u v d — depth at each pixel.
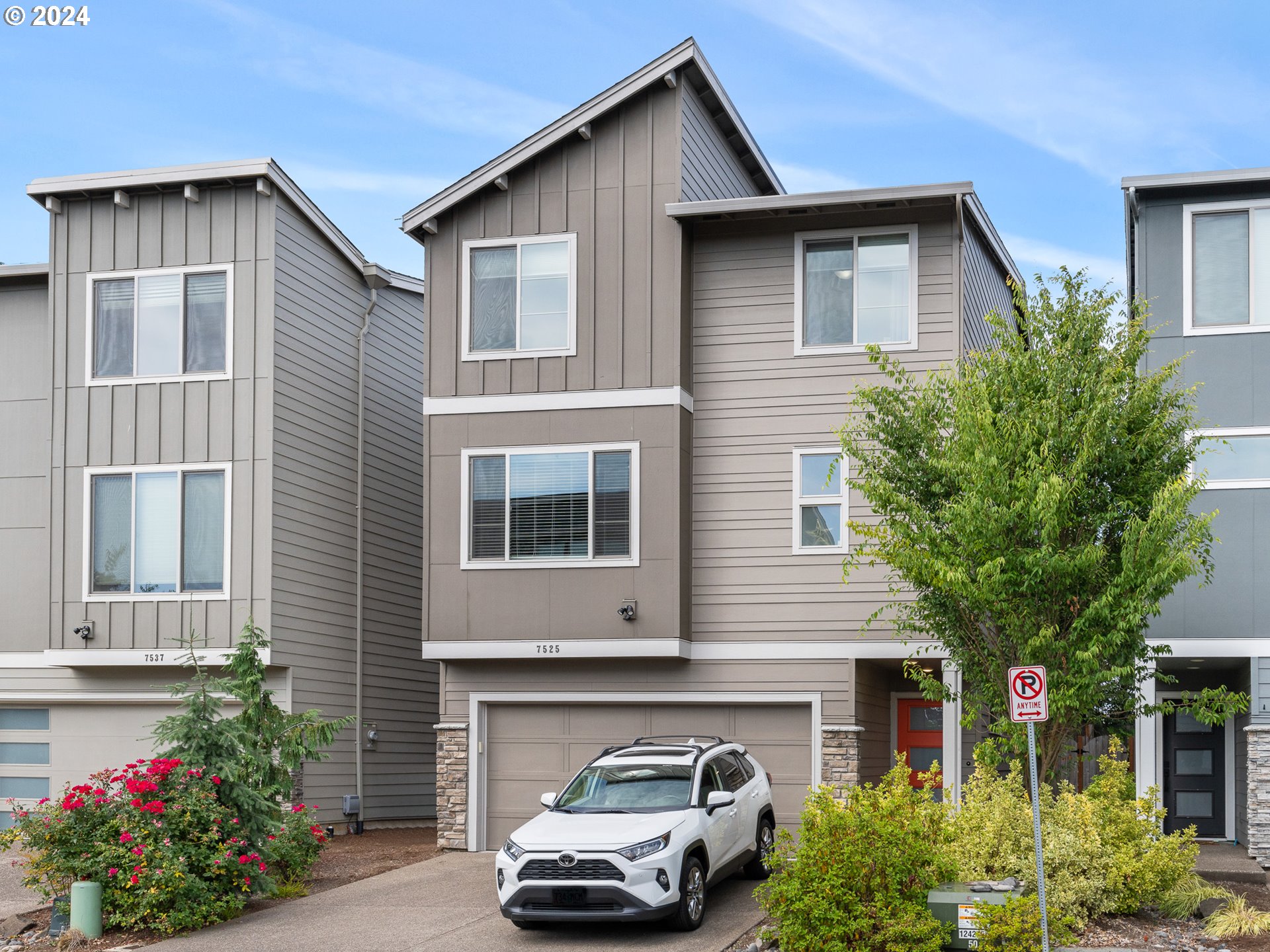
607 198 18.98
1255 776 16.45
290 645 20.22
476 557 18.86
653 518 18.28
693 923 13.01
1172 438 14.59
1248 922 12.11
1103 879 12.66
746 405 18.86
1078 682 13.34
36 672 21.12
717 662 18.47
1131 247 19.59
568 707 19.00
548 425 18.78
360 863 17.72
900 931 11.39
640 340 18.62
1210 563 16.25
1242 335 17.20
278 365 20.33
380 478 23.52
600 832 12.88
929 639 17.80
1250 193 17.42
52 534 20.62
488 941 12.82
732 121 20.72
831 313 18.80
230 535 19.95
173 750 15.16
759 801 15.52
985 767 14.38
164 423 20.44
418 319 25.38
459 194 19.23
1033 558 13.28
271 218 20.36
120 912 13.86
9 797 21.12
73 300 21.03
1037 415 13.95
